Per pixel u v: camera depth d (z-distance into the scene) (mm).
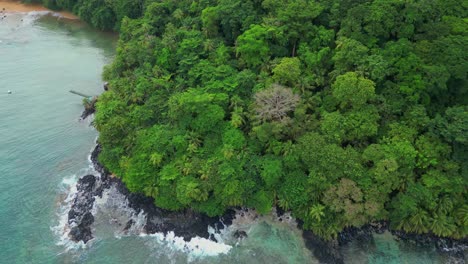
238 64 76625
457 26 66062
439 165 57312
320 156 56688
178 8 95000
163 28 95875
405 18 67062
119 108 73250
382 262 56750
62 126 83125
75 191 68250
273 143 62062
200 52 79938
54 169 72625
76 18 136375
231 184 58750
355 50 65250
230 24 80062
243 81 69188
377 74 61875
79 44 117750
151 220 62531
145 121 71438
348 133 60781
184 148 64062
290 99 63125
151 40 85688
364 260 56938
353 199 55750
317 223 58219
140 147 65875
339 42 68500
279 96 63312
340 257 57125
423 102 63125
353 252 57844
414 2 67750
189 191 58125
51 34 123812
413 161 56688
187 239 60219
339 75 64875
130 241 60406
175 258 58125
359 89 60219
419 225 57719
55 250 58812
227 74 72125
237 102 67312
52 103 89688
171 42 82562
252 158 62281
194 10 91562
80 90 94500
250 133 64312
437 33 65750
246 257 57781
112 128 68625
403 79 63000
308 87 67750
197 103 64812
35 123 83250
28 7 143625
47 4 139750
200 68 74562
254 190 61250
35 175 71125
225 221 61781
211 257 58062
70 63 106438
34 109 87312
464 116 54906
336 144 58906
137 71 82062
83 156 76000
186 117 66562
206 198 59906
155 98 72750
